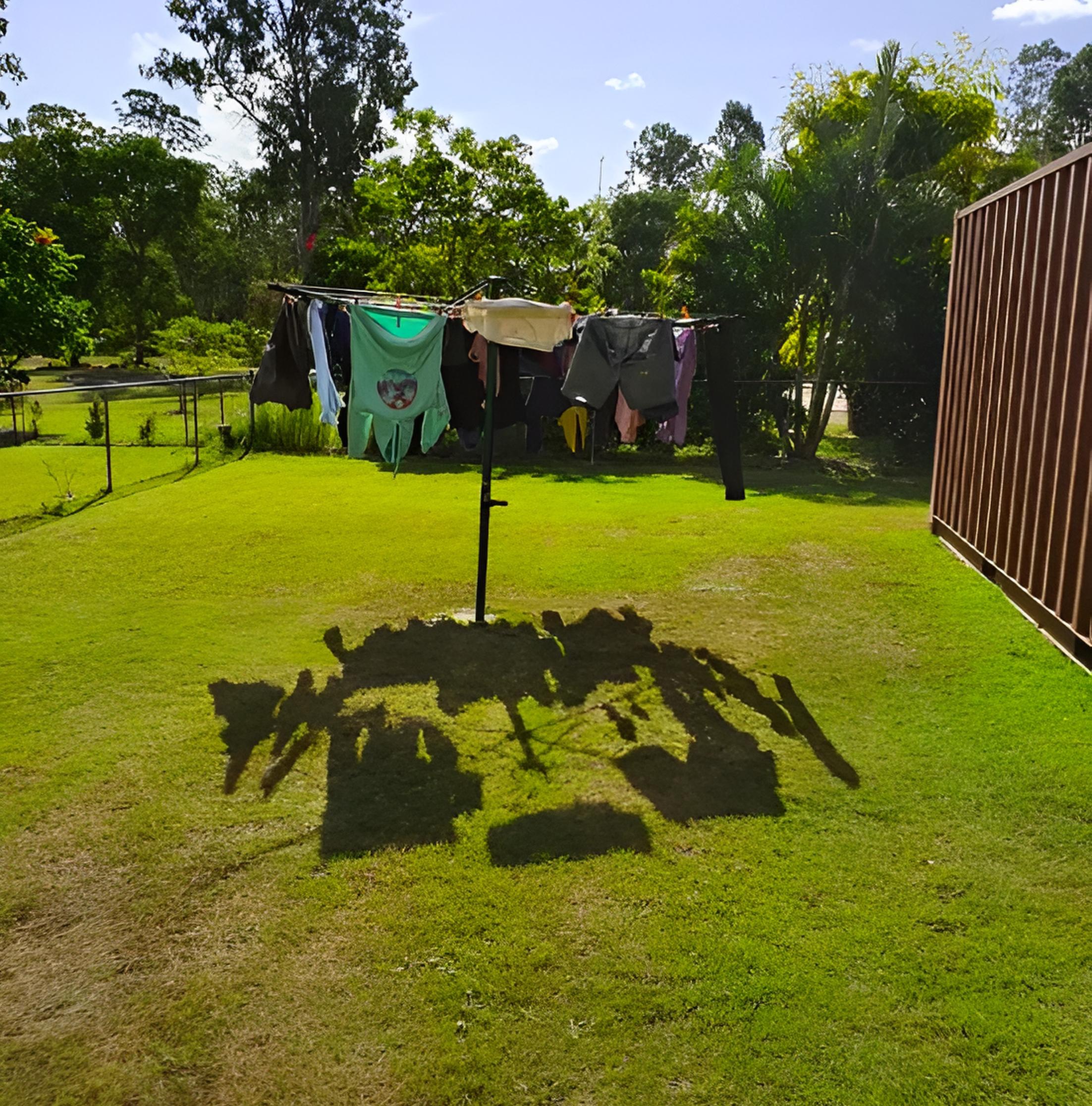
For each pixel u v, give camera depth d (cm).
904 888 330
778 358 1520
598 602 671
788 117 1509
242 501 1013
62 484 1148
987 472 705
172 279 4456
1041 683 508
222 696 494
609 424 688
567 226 1830
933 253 1422
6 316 1795
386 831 366
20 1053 253
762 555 791
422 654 562
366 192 1888
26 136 3966
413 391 593
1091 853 353
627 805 388
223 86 3472
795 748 443
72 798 386
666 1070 247
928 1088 242
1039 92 5219
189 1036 259
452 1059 251
